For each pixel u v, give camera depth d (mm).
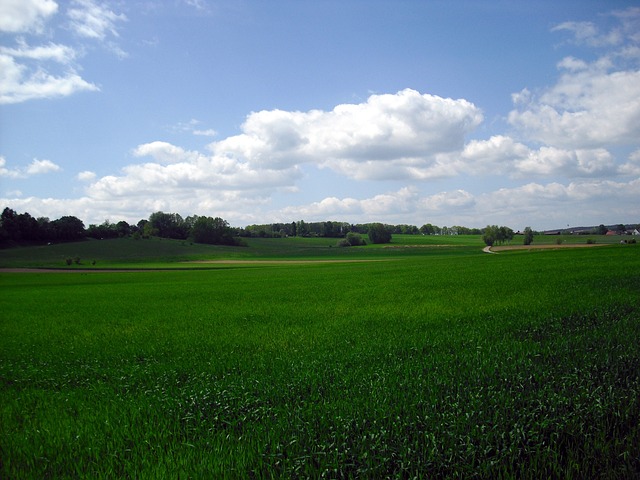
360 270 57594
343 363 10062
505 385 7582
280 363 10438
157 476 5188
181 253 146375
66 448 6301
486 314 15922
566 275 27453
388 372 8883
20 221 156875
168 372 10211
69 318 23125
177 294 35812
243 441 6137
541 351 9734
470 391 7285
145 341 14922
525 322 13688
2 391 9742
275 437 6156
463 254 126875
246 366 10344
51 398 8805
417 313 17453
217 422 7004
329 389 8078
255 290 35625
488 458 5320
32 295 41812
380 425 6238
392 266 64188
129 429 6824
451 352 10680
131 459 5875
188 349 13062
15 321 22672
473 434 5762
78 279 68375
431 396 7285
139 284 52719
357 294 26828
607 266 32281
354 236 184250
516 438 5629
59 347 14617
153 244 160125
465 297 21234
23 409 8172
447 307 18406
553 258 50812
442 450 5512
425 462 5227
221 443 6125
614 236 176250
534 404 6660
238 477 5207
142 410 7613
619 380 7484
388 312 18344
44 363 12258
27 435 6734
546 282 24516
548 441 5715
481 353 10000
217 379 9484
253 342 13531
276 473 5305
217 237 177250
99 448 6164
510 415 6309
